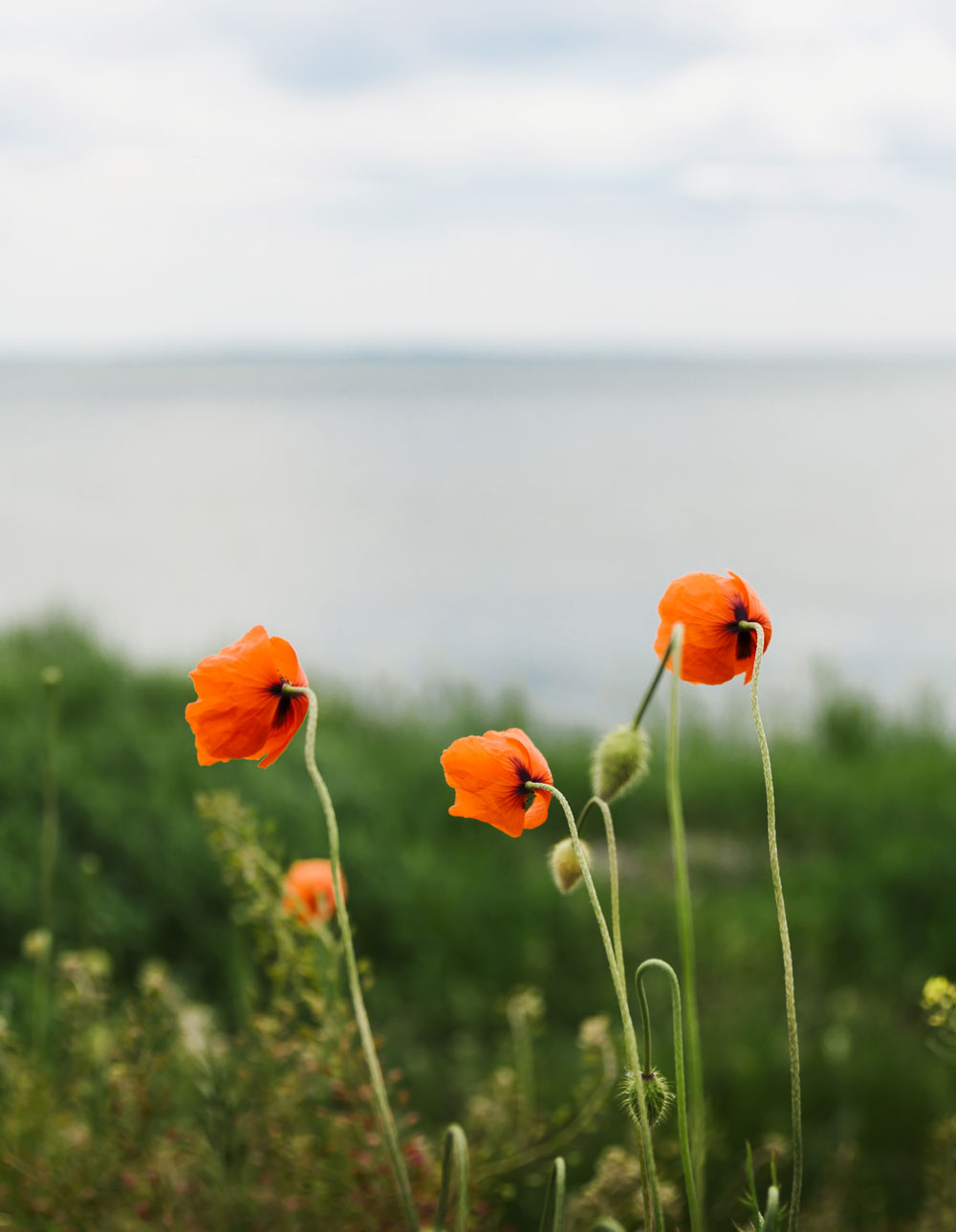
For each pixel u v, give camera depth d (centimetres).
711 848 695
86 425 10369
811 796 742
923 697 1030
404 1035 441
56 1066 301
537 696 1448
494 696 1055
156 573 2603
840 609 2152
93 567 2695
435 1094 398
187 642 1756
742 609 141
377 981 483
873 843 654
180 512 3916
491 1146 245
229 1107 211
